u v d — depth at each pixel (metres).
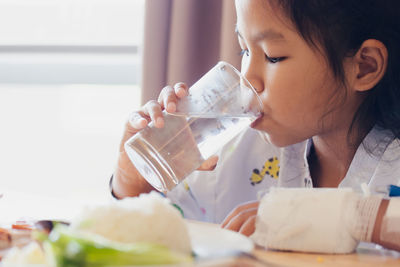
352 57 0.89
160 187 0.81
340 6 0.86
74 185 2.58
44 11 2.36
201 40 1.53
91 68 2.25
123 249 0.39
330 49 0.86
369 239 0.64
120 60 2.24
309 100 0.87
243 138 1.15
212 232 0.59
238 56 1.45
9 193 1.04
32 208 0.87
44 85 2.36
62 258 0.39
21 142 2.66
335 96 0.89
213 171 1.14
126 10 2.31
